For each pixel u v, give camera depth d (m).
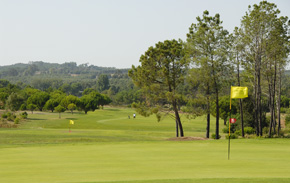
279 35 41.56
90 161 17.81
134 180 12.01
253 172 14.10
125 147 24.81
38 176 13.48
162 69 44.47
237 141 30.11
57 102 140.62
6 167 15.92
